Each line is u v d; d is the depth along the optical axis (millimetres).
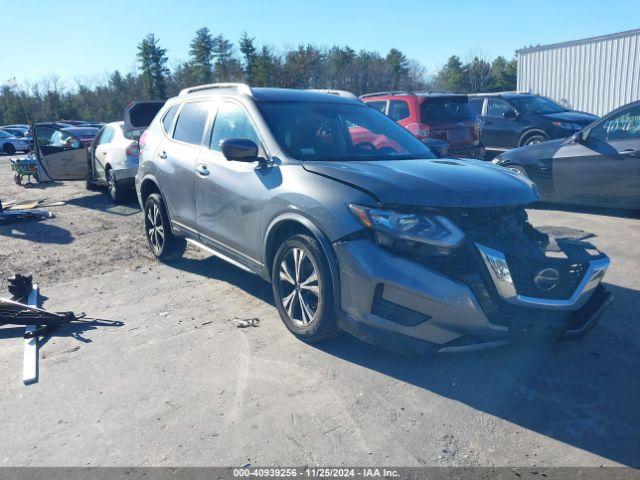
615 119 7789
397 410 3295
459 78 50938
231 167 4762
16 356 4113
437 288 3359
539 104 13445
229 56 61531
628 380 3602
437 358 3906
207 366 3873
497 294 3408
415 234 3439
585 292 3594
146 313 4887
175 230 5863
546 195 8531
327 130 4824
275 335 4332
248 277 5797
